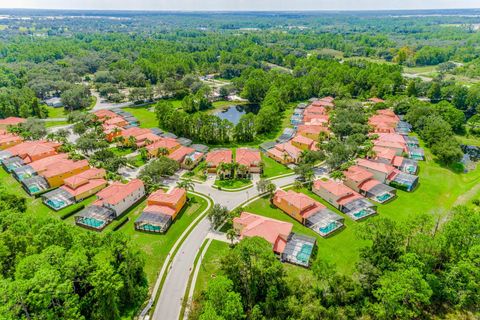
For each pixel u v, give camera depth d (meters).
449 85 194.25
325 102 181.88
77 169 105.50
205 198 95.25
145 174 100.38
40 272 44.84
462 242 61.69
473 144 138.50
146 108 185.62
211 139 137.12
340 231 80.00
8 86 199.62
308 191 99.19
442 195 97.06
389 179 101.56
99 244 57.06
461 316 57.59
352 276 64.44
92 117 151.12
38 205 90.62
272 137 145.00
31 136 133.50
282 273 58.06
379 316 53.25
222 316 48.78
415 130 146.25
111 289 49.94
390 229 63.47
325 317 52.31
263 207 90.75
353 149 115.44
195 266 69.38
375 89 197.12
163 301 60.91
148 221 80.06
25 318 43.31
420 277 52.50
